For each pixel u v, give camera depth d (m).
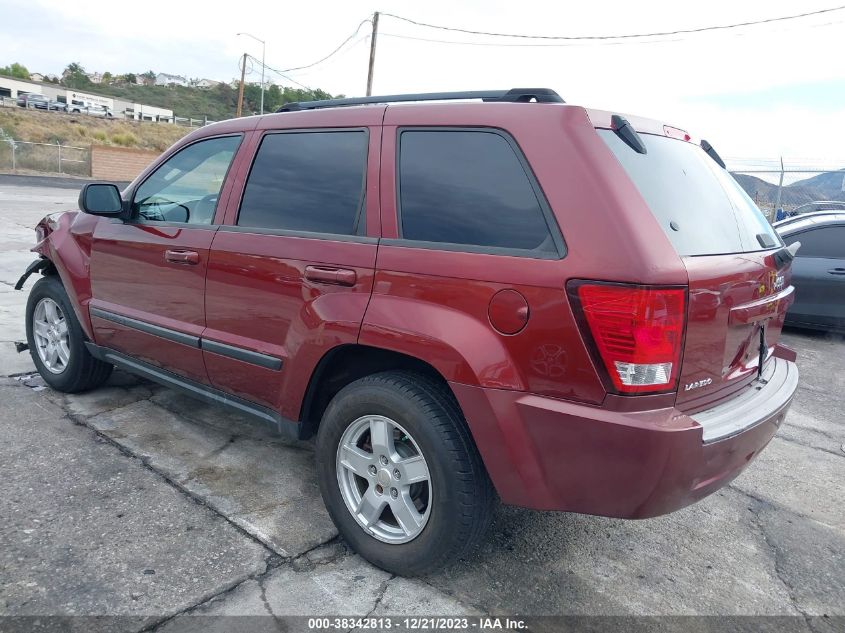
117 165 39.62
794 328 8.95
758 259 2.85
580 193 2.37
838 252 8.22
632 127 2.68
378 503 2.84
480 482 2.61
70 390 4.62
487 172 2.63
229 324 3.39
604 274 2.25
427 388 2.69
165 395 4.75
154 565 2.79
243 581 2.73
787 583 3.03
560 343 2.33
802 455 4.57
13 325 6.37
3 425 4.06
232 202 3.47
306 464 3.84
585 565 3.06
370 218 2.89
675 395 2.37
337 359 3.04
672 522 3.53
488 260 2.49
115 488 3.40
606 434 2.27
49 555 2.80
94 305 4.20
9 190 24.36
